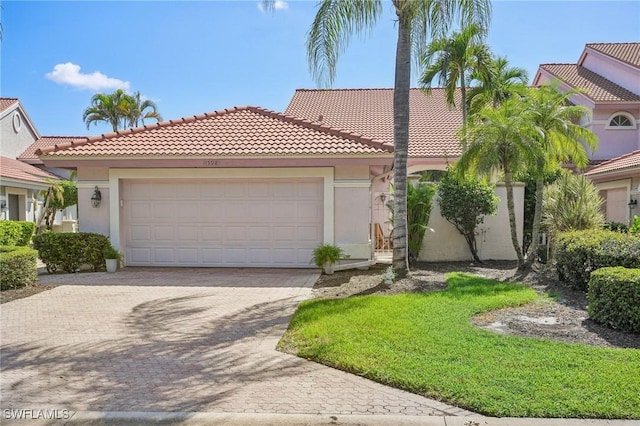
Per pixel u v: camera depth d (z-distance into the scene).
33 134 28.91
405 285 9.63
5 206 20.03
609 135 20.41
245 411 4.19
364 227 12.48
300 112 23.80
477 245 14.30
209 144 12.68
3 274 9.73
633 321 6.18
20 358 5.70
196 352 5.89
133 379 4.99
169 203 13.23
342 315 7.13
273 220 13.01
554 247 11.27
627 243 8.39
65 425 4.02
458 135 11.98
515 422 3.86
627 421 3.83
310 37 10.15
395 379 4.70
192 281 11.04
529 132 10.77
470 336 6.00
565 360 5.08
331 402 4.35
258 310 8.15
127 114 37.44
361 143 12.48
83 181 12.95
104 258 12.52
